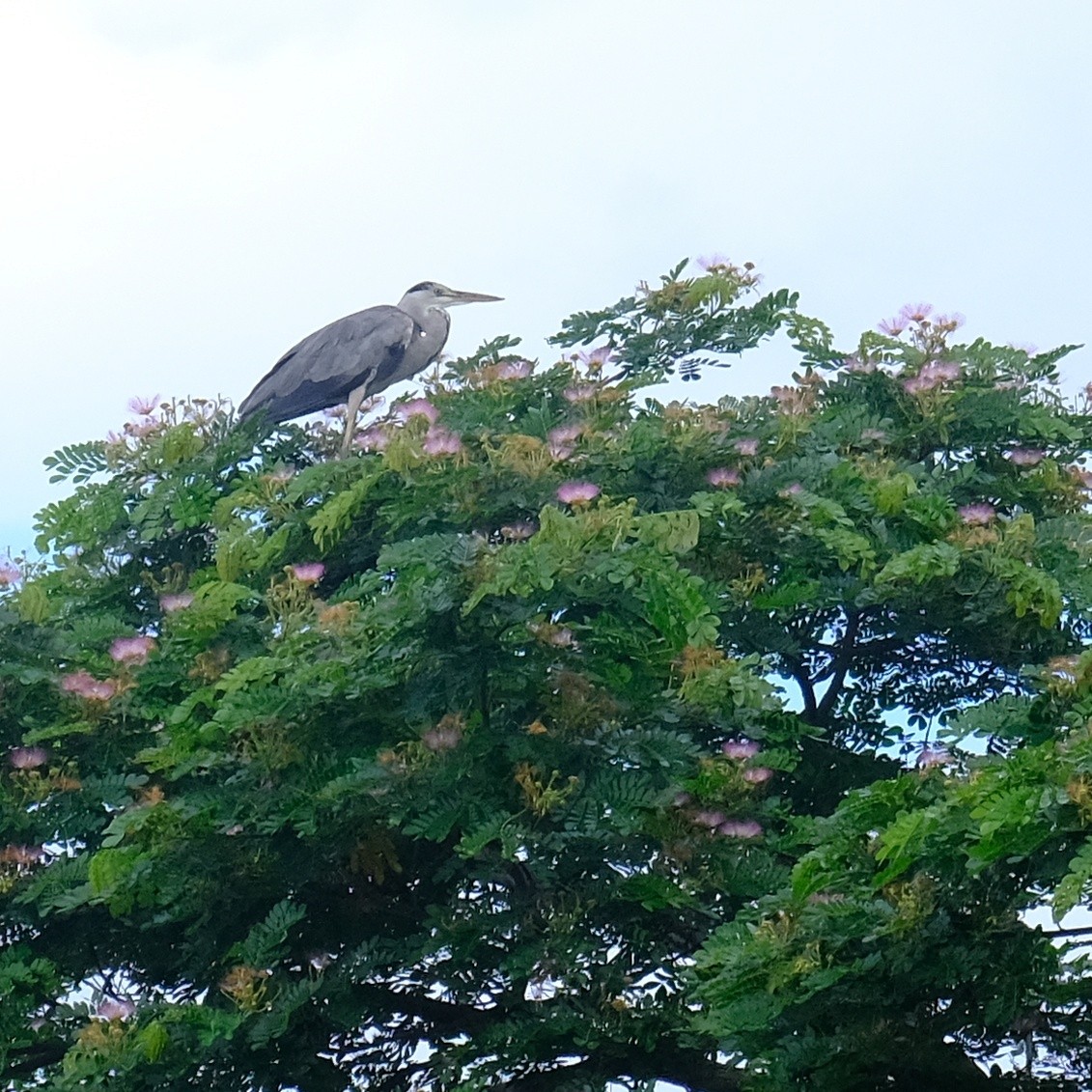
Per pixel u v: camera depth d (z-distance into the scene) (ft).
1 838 55.77
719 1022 45.44
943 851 41.45
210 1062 53.31
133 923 55.83
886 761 63.62
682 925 54.13
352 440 69.46
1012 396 65.72
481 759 50.78
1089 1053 47.44
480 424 63.67
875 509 60.03
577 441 59.67
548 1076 55.01
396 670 50.08
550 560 48.08
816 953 43.50
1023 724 44.39
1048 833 38.68
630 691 52.60
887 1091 46.06
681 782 51.37
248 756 51.85
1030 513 63.10
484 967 55.47
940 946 43.06
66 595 65.31
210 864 52.60
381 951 53.78
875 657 65.57
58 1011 54.80
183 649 57.26
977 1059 47.50
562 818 50.16
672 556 51.62
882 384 67.21
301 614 53.42
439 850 56.85
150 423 66.90
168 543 66.44
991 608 58.85
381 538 61.52
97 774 56.65
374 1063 57.41
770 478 59.77
